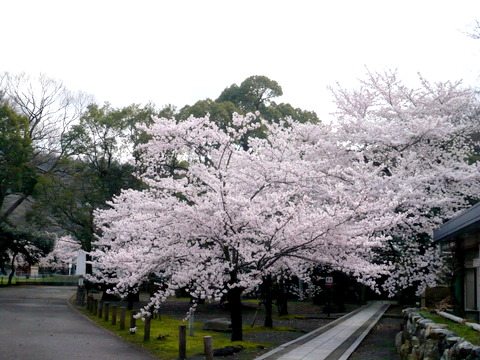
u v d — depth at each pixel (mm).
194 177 14219
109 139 27125
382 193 14102
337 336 14664
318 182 15508
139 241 14086
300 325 19312
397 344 12453
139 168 25078
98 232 26266
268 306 17641
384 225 12477
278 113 33875
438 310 12250
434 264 15125
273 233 12117
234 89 35656
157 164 16594
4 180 29312
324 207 13500
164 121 13672
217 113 28828
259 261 13258
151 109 27422
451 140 17547
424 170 15570
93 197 26547
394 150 16250
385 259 16469
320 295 30344
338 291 26172
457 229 10570
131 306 22547
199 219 12203
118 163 27469
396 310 24750
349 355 11227
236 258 13266
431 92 17500
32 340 13141
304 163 14234
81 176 27281
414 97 17719
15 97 34750
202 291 12133
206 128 13727
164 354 11852
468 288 12164
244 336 15234
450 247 13281
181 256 12945
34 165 33156
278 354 11219
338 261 13367
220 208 12227
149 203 12758
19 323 16812
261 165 13672
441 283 15234
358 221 13289
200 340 14164
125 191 15836
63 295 32156
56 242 36500
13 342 12664
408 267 15133
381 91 17875
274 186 14039
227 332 16281
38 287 40625
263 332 16219
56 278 49750
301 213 12305
